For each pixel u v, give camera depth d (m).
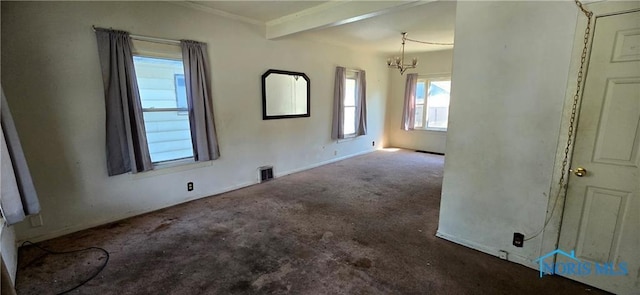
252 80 4.14
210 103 3.63
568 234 2.03
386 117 7.51
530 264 2.21
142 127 3.05
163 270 2.19
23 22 2.36
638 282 1.82
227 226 2.94
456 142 2.47
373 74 6.75
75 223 2.79
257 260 2.33
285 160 4.88
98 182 2.89
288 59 4.65
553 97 1.95
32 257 2.34
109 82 2.79
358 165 5.61
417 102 7.16
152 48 3.09
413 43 5.47
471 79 2.30
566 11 1.84
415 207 3.45
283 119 4.73
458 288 2.00
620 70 1.72
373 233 2.80
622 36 1.69
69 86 2.62
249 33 4.00
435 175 4.86
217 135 3.82
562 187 2.00
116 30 2.80
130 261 2.31
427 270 2.21
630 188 1.77
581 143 1.90
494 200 2.32
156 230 2.84
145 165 3.10
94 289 1.98
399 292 1.96
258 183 4.42
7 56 2.32
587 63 1.81
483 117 2.28
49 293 1.93
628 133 1.74
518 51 2.05
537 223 2.14
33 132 2.50
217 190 3.93
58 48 2.53
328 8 3.35
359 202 3.62
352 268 2.23
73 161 2.72
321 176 4.82
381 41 5.25
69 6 2.55
